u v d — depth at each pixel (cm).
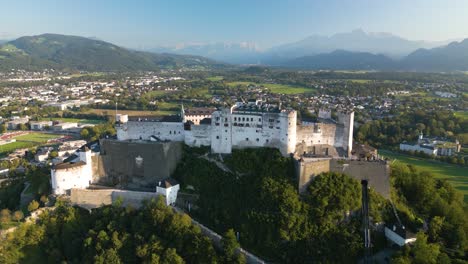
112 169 19112
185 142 19812
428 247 13100
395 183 17675
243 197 16312
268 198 15450
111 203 17212
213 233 15125
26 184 19938
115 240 14638
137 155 18662
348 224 15012
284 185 15938
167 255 13962
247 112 18225
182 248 14538
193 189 17575
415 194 17450
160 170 18338
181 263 13900
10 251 14512
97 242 14762
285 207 15050
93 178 18900
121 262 14188
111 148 19112
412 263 12888
